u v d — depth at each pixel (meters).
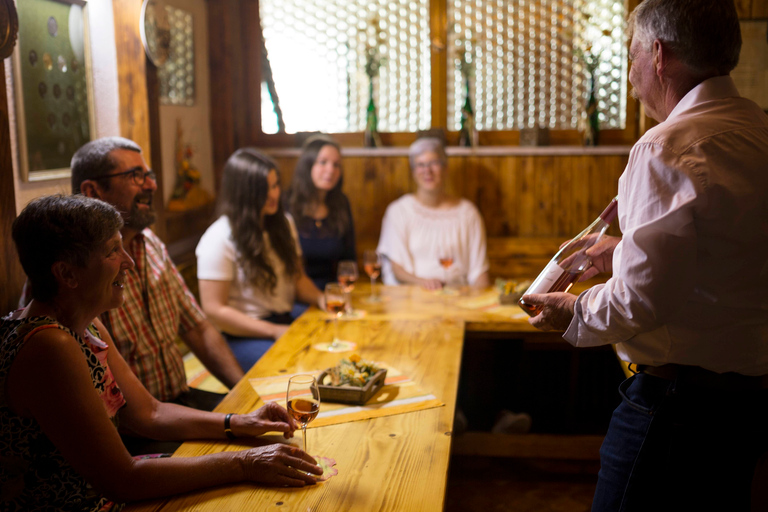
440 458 1.40
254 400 1.71
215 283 2.75
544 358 3.23
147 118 2.94
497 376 3.20
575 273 1.54
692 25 1.23
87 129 2.77
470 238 3.74
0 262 1.95
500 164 4.40
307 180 3.39
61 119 2.56
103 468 1.24
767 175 1.19
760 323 1.24
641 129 4.34
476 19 4.50
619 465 1.36
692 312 1.25
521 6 4.46
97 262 1.32
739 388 1.27
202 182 4.37
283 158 4.54
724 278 1.22
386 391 1.77
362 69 4.62
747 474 1.28
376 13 4.55
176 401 2.22
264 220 2.87
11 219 2.01
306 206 3.41
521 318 2.52
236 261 2.78
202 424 1.53
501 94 4.60
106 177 2.00
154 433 1.57
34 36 2.38
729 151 1.19
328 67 4.65
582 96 4.53
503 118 4.63
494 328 2.49
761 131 1.23
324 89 4.68
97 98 2.86
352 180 4.51
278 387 1.80
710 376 1.27
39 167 2.41
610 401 3.28
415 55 4.58
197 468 1.29
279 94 4.69
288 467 1.30
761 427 1.27
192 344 2.38
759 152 1.20
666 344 1.28
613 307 1.23
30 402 1.23
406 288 3.14
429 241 3.71
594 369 3.25
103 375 1.41
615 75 4.44
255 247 2.75
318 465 1.35
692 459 1.28
